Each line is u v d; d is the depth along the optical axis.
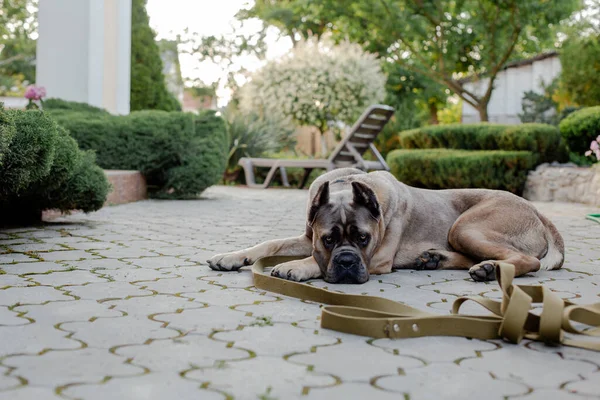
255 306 1.57
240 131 8.04
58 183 2.85
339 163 6.91
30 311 1.48
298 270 1.85
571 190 5.95
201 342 1.26
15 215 3.28
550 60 10.09
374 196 1.87
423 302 1.65
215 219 3.78
